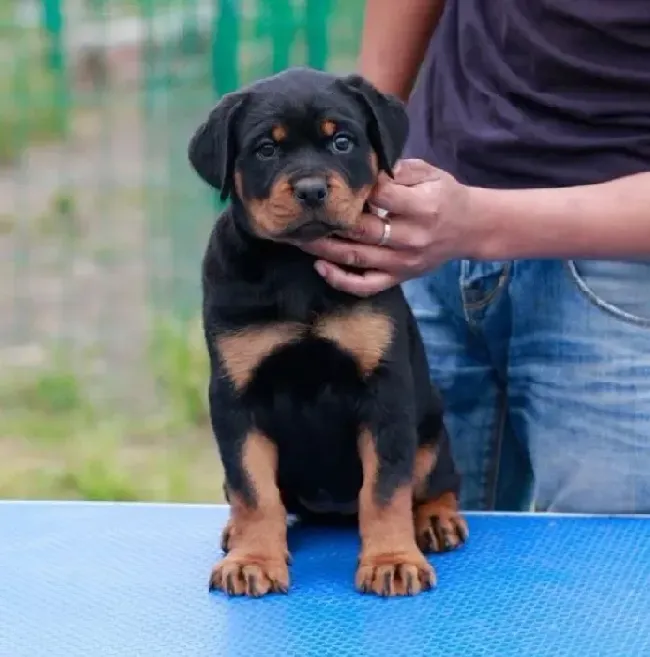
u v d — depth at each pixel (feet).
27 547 16.20
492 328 17.85
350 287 14.96
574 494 17.40
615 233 15.85
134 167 37.91
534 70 16.67
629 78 16.12
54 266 38.09
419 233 15.06
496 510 19.35
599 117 16.33
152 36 33.91
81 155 39.22
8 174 39.34
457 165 17.25
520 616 14.06
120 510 17.39
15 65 38.65
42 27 37.47
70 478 30.94
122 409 34.42
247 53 29.40
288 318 15.23
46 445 32.68
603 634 13.64
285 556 15.31
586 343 16.93
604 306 16.78
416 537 15.96
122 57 37.81
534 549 15.84
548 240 15.80
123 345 36.06
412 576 14.65
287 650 13.41
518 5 16.76
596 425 17.03
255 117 15.19
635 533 16.26
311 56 28.84
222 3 29.14
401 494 15.16
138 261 37.06
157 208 35.35
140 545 16.22
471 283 17.71
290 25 29.12
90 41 37.42
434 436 16.52
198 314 35.27
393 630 13.79
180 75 33.86
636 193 15.96
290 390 15.56
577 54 16.38
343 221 14.73
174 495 30.22
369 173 15.20
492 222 15.62
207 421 34.12
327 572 15.42
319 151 14.99
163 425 33.83
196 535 16.51
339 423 15.71
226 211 15.78
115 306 36.73
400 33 19.08
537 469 17.72
